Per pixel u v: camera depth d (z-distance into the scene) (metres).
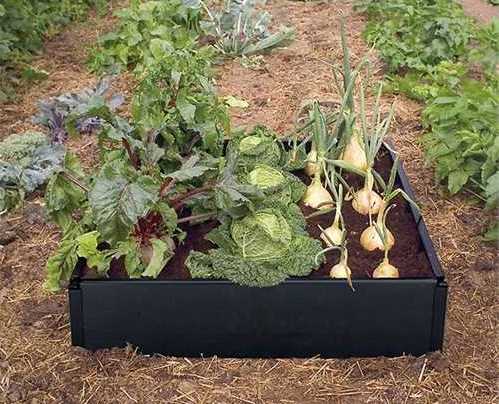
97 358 2.22
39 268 2.67
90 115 2.44
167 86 2.62
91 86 4.13
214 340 2.22
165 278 2.21
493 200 2.71
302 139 2.99
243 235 2.21
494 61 4.02
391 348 2.23
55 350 2.28
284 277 2.17
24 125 3.70
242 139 2.67
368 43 4.62
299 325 2.20
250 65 4.38
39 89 4.10
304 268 2.21
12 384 2.17
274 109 3.86
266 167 2.47
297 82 4.16
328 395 2.12
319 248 2.29
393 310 2.19
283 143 2.97
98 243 2.31
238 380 2.17
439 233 2.82
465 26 4.26
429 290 2.17
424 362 2.20
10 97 3.95
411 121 3.66
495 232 2.74
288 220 2.37
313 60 4.46
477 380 2.17
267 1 5.61
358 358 2.23
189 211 2.58
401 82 3.94
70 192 2.33
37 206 2.98
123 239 2.09
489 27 4.14
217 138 2.59
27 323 2.40
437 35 4.20
